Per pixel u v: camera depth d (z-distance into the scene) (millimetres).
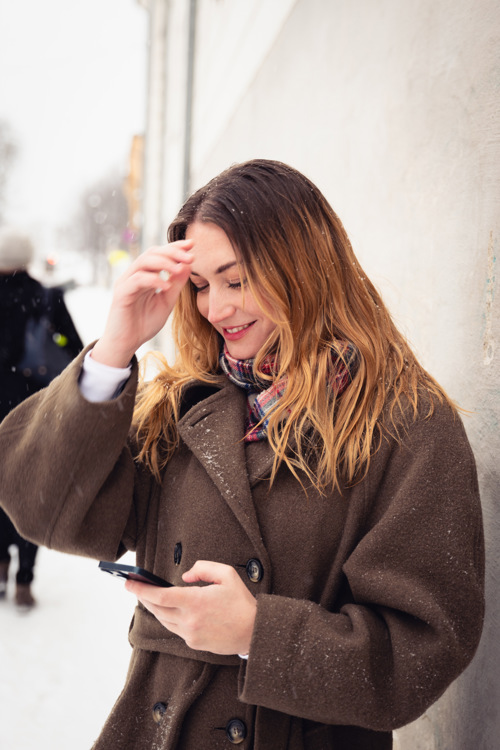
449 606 1154
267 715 1241
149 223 11680
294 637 1109
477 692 1490
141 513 1417
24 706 2750
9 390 3578
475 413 1577
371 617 1159
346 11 2773
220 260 1266
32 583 3791
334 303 1315
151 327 1297
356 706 1092
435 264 1859
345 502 1258
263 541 1261
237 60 5434
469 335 1631
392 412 1251
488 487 1504
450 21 1815
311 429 1282
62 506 1269
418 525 1169
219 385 1388
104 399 1290
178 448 1396
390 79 2273
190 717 1275
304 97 3408
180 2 9367
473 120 1647
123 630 3441
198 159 7516
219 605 1112
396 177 2193
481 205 1589
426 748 1781
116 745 1319
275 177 1310
